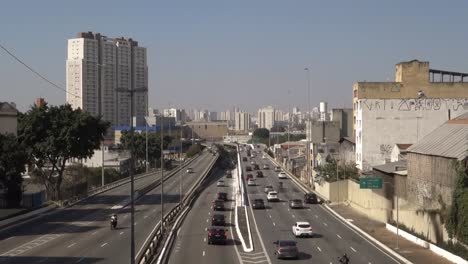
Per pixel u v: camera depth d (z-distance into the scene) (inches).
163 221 2454.5
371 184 2716.5
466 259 1689.2
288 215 3122.5
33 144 3560.5
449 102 4239.7
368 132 4269.2
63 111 3649.1
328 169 4101.9
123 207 3373.5
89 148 3695.9
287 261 1782.7
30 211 3048.7
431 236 2098.9
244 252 1947.6
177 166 7116.1
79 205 3494.1
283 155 7598.4
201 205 3688.5
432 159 2170.3
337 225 2716.5
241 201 3627.0
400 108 4264.3
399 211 2527.1
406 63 4411.9
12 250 1932.8
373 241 2229.3
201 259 1795.0
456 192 1849.2
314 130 5743.1
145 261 1567.4
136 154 7204.7
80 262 1685.5
